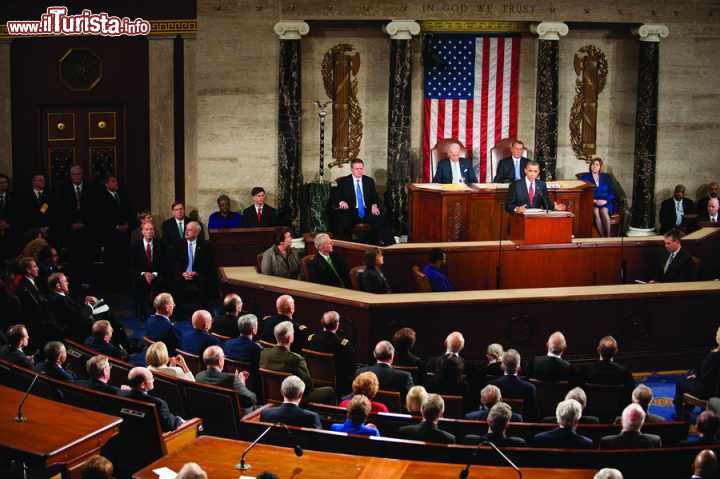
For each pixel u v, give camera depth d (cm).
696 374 1152
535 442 820
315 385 1124
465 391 1029
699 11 1992
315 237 1614
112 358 1009
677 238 1525
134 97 1923
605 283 1584
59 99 1925
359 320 1305
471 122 1989
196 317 1102
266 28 1905
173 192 1938
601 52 2016
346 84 1964
